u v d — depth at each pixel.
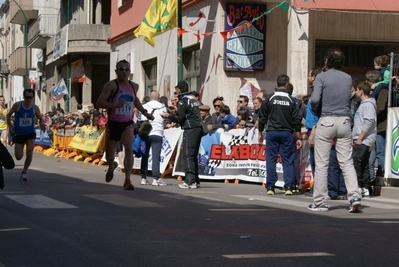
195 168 14.05
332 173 12.16
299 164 13.36
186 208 9.85
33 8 53.41
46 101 51.62
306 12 18.45
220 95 20.47
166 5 21.62
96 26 38.19
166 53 25.61
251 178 15.52
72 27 38.50
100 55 40.03
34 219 8.48
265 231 7.80
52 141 30.88
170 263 5.98
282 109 12.46
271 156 12.64
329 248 6.80
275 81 20.75
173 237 7.28
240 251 6.56
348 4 18.62
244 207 10.15
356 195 9.77
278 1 20.45
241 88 20.55
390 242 7.20
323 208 9.92
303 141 13.41
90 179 16.02
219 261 6.08
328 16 21.03
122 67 11.32
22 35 64.12
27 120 14.90
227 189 13.88
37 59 54.88
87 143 24.39
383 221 8.84
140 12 28.28
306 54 18.53
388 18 21.34
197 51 22.88
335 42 21.27
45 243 6.87
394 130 12.67
